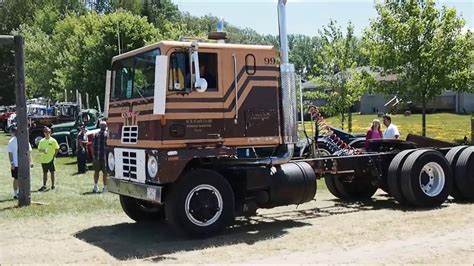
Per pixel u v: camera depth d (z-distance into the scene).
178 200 8.25
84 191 14.12
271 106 9.16
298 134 9.69
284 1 9.35
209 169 8.61
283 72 9.28
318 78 29.16
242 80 8.91
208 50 8.65
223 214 8.55
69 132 24.56
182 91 8.32
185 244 8.14
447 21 23.77
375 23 24.95
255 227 9.28
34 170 19.16
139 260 7.36
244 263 7.01
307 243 7.98
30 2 73.81
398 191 10.89
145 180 8.48
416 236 8.22
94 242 8.54
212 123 8.59
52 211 11.16
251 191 9.03
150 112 8.37
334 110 28.72
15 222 10.11
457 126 32.75
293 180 9.22
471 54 23.91
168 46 8.23
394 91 25.03
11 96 68.12
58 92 45.81
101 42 38.25
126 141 8.97
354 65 28.73
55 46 50.41
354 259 7.00
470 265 6.61
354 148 13.14
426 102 24.59
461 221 9.30
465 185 11.32
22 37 12.10
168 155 8.20
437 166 10.95
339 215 10.26
